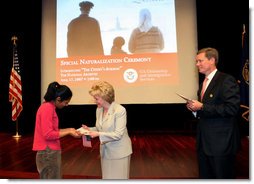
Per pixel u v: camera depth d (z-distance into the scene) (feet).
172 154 15.02
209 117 7.13
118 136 7.04
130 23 20.56
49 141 7.39
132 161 13.60
